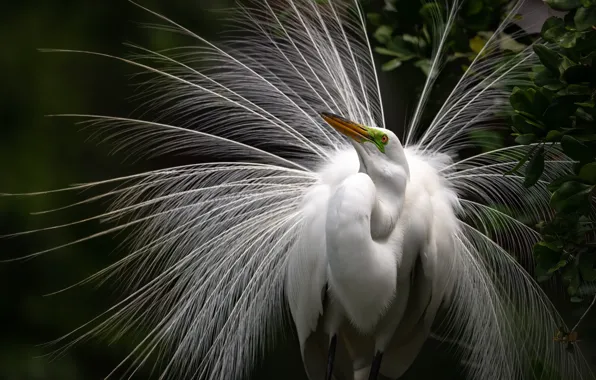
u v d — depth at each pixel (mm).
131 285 6805
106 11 9719
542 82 4785
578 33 4672
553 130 4754
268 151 6812
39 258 9039
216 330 6324
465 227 6469
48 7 9789
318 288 5871
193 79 6738
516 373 6340
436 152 6566
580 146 4715
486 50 6523
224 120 6695
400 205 5656
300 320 6059
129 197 6625
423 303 6121
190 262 6371
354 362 6488
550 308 6305
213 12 8992
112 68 9641
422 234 5809
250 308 6305
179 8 9180
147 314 6418
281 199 6434
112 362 8609
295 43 6855
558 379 6219
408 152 6445
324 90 6777
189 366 6176
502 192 6488
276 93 6723
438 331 6988
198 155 7027
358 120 6668
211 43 6977
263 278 6344
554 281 6543
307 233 5887
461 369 7016
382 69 6766
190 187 6441
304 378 8570
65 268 9039
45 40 9648
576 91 4695
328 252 5469
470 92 6633
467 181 6566
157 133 6863
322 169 6406
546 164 6219
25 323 8922
